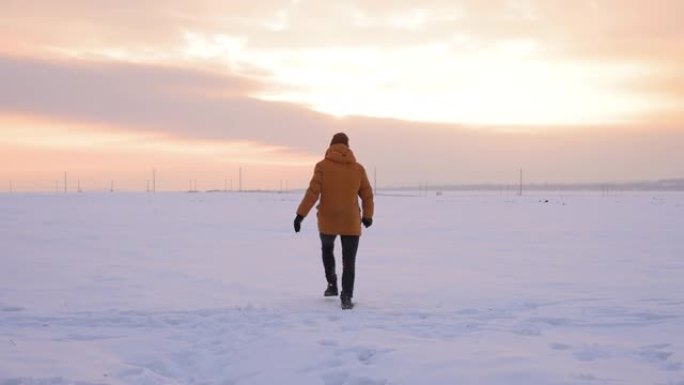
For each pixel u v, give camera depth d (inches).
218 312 286.8
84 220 1237.7
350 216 305.7
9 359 199.2
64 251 622.2
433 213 1641.2
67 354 207.5
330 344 213.2
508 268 476.7
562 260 533.0
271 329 241.9
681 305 300.5
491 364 177.9
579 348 203.3
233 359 201.3
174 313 287.1
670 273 442.3
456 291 358.3
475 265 498.6
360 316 274.2
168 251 625.9
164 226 1052.5
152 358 206.5
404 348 201.5
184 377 189.6
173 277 427.8
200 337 236.1
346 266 301.6
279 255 586.9
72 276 433.1
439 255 581.3
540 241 742.5
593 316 272.1
